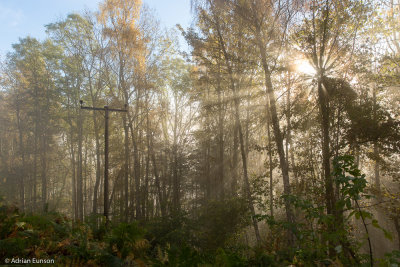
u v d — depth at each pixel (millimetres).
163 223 13594
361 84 16219
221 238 14156
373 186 17906
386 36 19109
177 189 29172
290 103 17281
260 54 17766
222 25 18609
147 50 28156
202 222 14523
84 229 5820
